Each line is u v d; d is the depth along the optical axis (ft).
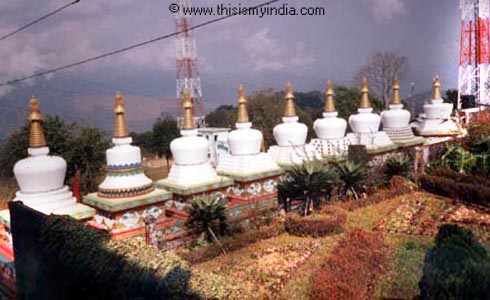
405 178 50.52
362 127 56.80
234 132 43.78
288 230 37.58
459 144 54.29
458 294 20.90
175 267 20.36
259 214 40.60
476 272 21.03
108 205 33.53
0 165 76.84
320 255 31.35
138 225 34.78
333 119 53.11
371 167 50.42
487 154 49.16
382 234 34.42
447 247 22.94
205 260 32.40
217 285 19.17
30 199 33.45
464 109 72.43
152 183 37.45
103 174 77.25
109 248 23.57
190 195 37.78
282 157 48.73
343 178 45.62
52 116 73.56
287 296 25.04
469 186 42.68
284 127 48.70
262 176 42.27
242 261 31.63
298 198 43.24
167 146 114.21
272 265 30.32
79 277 24.54
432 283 21.76
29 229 29.48
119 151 35.47
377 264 27.94
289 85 49.01
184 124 40.16
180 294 18.89
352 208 42.32
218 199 37.93
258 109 137.18
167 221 36.04
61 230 26.76
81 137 74.02
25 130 75.05
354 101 135.33
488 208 40.27
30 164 33.50
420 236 33.99
